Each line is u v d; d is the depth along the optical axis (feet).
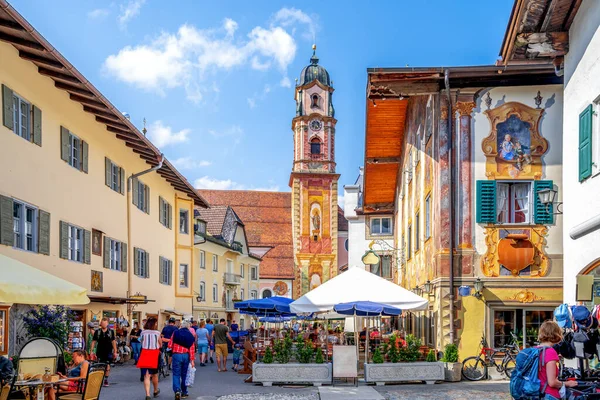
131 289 95.50
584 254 42.80
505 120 65.10
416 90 66.39
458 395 52.01
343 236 304.91
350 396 52.01
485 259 64.13
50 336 59.77
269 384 61.57
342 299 61.36
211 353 95.71
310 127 301.22
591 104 41.50
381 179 113.60
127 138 89.86
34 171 64.28
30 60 62.34
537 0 42.22
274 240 311.68
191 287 128.26
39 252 64.75
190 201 129.49
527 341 63.10
